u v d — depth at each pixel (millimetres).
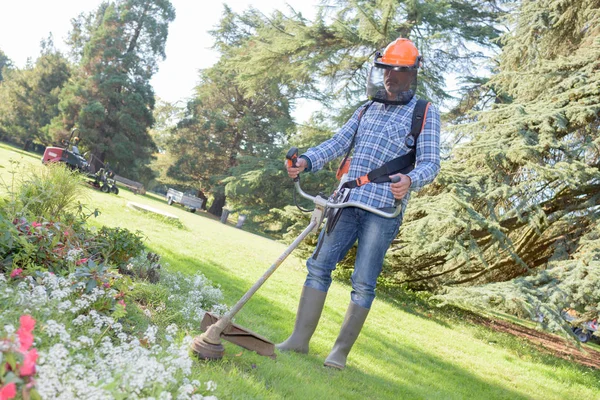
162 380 2227
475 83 20969
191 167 47188
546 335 14008
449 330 10188
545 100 10805
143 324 3645
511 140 10211
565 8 11750
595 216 10133
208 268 8062
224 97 47156
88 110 43969
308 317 4398
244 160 34375
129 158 46312
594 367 10336
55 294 3006
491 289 9266
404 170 4164
